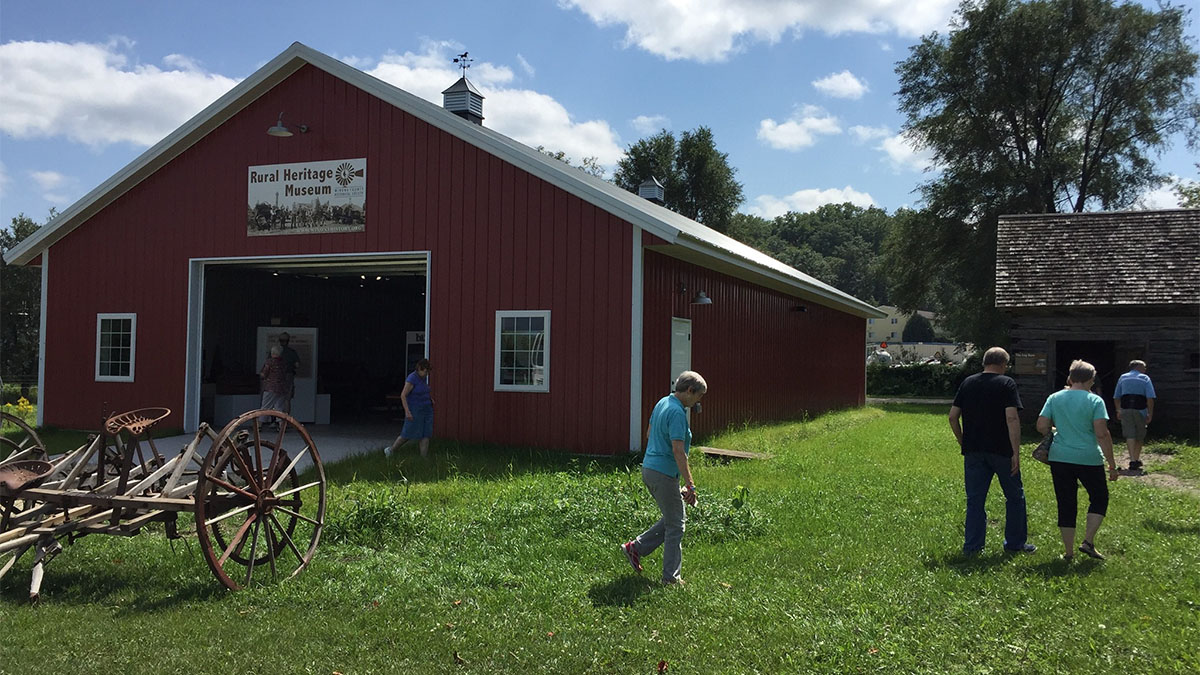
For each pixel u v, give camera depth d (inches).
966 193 1471.5
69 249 662.5
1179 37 1439.5
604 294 514.3
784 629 198.4
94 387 650.2
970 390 278.4
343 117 585.9
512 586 238.5
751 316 742.5
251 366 794.2
